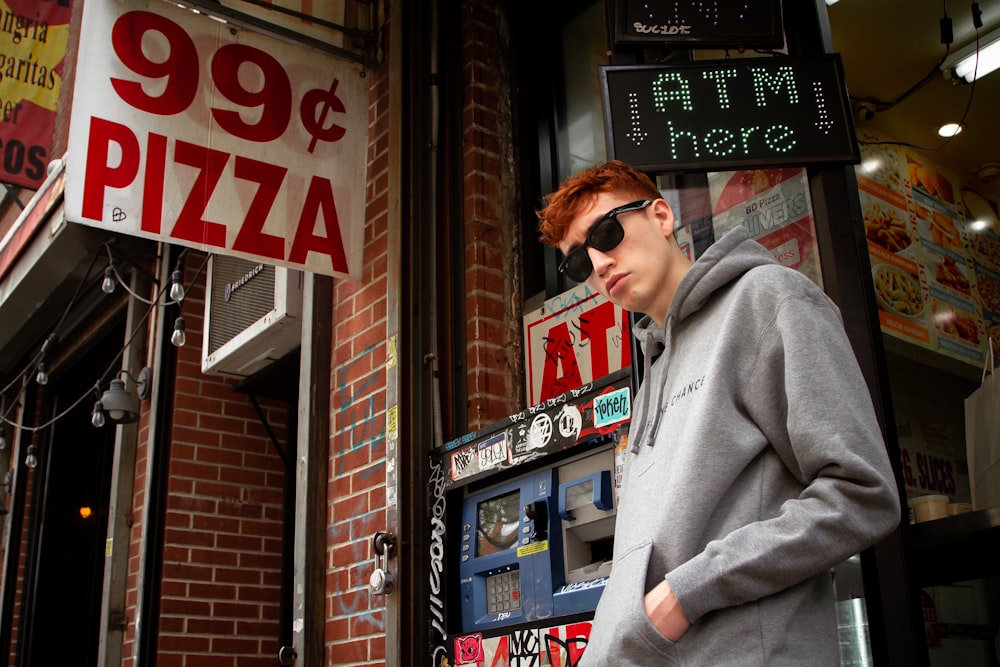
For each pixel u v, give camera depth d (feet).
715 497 4.11
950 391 9.57
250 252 9.94
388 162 11.43
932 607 7.72
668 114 7.49
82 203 9.09
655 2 7.95
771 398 4.22
